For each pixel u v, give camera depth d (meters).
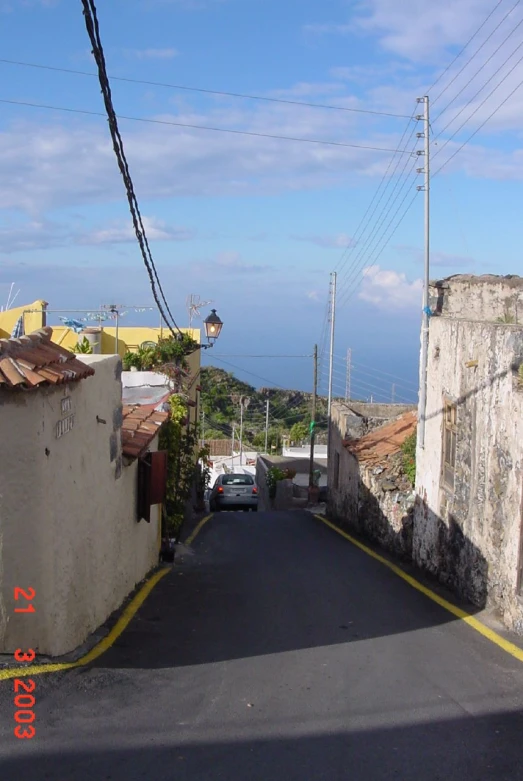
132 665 7.23
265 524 24.16
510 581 9.76
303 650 8.30
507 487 9.95
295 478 40.94
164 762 5.00
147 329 25.77
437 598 11.86
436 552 13.48
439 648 8.54
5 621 6.61
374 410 27.44
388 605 11.20
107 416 9.12
